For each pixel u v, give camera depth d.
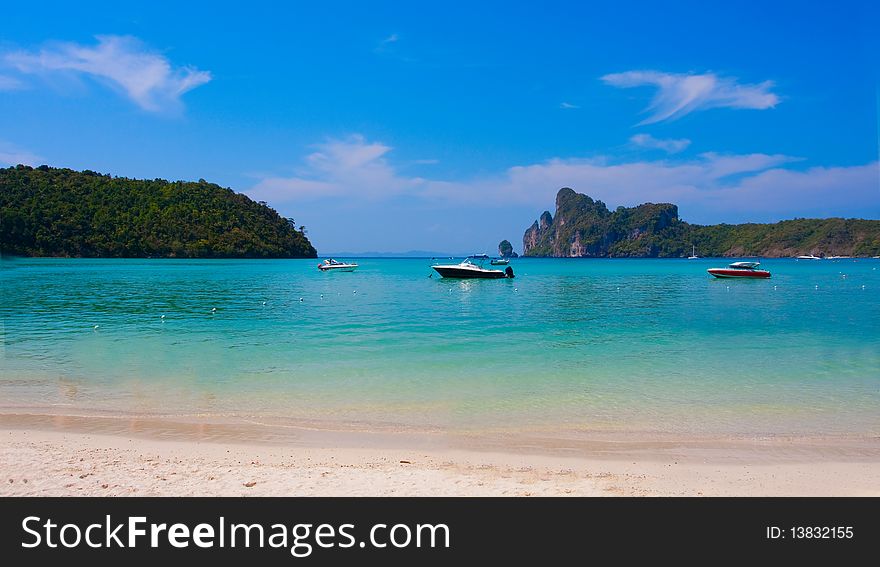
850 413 10.85
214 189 173.12
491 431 9.78
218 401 11.62
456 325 23.81
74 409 11.04
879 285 53.66
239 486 7.37
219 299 37.12
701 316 27.75
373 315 27.72
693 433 9.66
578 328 22.95
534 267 123.12
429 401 11.66
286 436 9.48
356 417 10.57
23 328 23.00
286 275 72.62
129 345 18.64
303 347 18.19
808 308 31.72
